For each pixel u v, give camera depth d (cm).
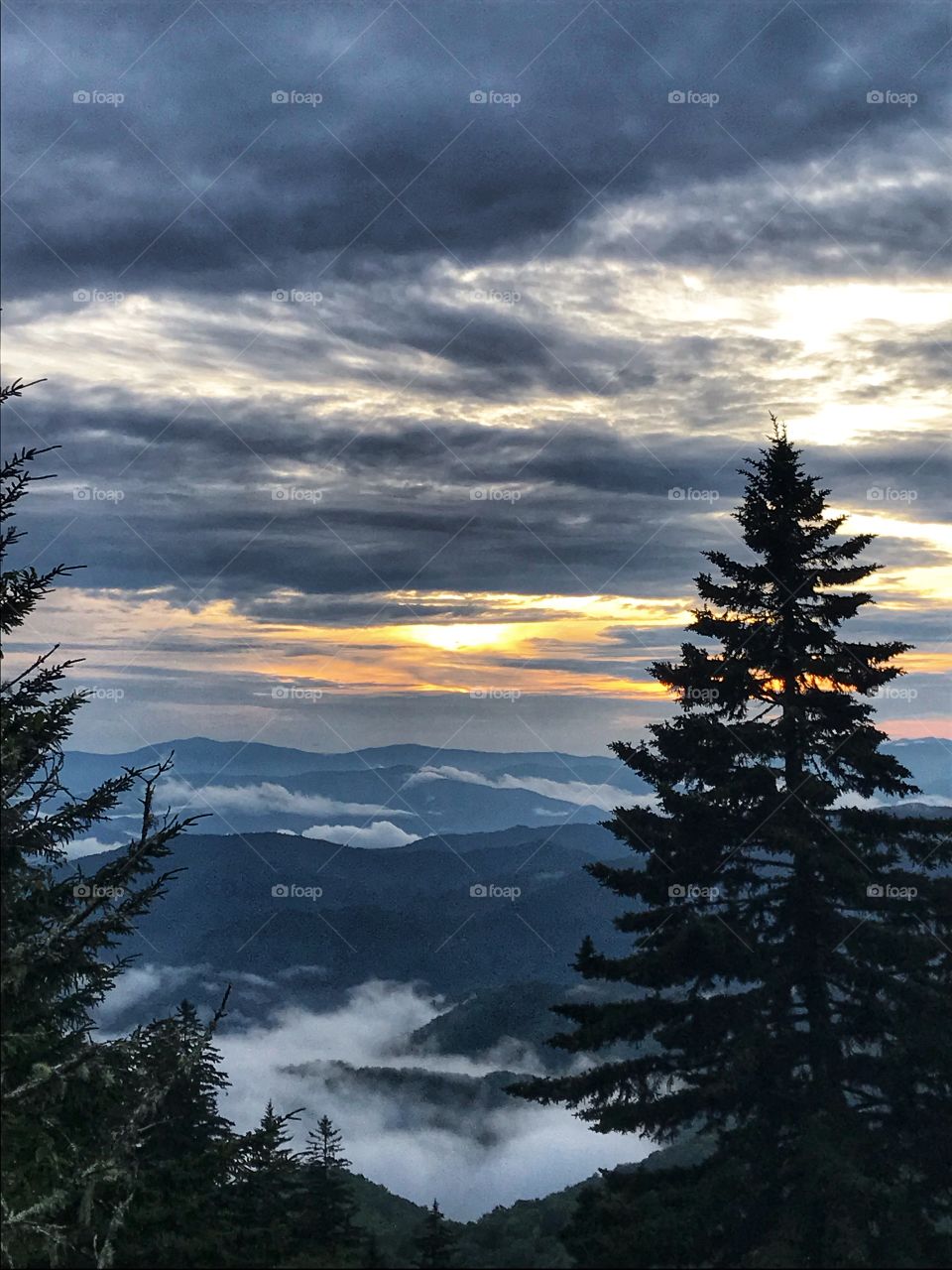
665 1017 2494
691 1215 2123
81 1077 1908
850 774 2616
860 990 2464
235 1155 2298
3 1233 1719
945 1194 2375
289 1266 1892
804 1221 2084
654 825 2627
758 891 2567
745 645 2641
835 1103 2317
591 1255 2059
